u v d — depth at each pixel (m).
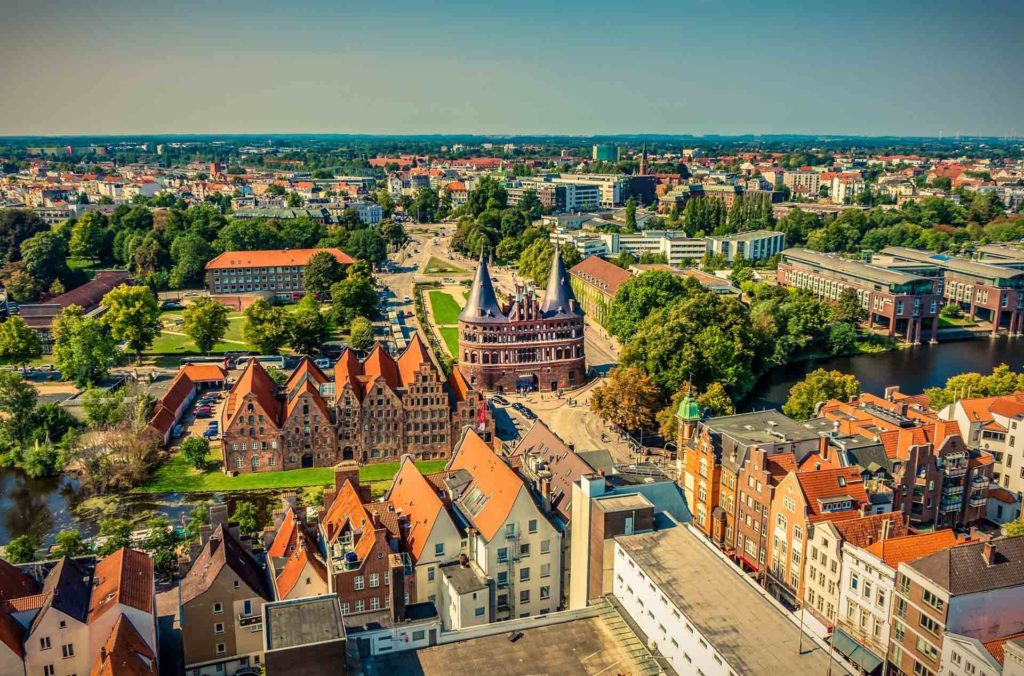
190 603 104.25
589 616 97.19
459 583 107.69
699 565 94.62
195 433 196.62
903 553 104.62
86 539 148.38
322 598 87.44
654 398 195.38
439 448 188.50
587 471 118.31
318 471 179.50
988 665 87.69
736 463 135.00
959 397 190.38
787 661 77.44
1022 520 141.12
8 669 90.44
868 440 135.62
